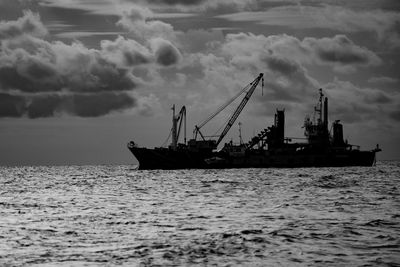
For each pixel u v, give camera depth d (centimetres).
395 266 4050
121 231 5812
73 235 5544
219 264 4166
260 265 4116
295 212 7644
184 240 5156
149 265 4147
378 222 6278
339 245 4844
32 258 4416
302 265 4112
